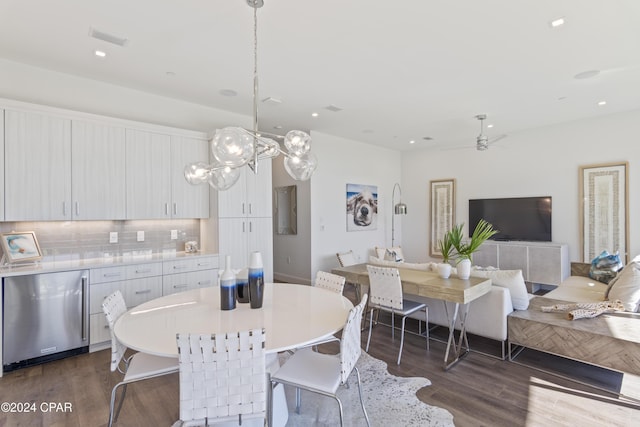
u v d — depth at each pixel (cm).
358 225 683
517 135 608
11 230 323
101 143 351
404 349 334
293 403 241
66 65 325
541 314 306
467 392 251
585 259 533
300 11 238
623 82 375
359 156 684
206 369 148
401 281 318
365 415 201
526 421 216
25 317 287
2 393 251
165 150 398
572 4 232
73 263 333
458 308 328
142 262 354
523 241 596
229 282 218
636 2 229
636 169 486
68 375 278
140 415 224
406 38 277
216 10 238
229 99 423
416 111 475
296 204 632
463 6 234
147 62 319
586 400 240
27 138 308
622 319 288
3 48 292
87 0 224
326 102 437
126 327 186
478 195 664
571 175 548
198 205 427
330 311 215
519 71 344
